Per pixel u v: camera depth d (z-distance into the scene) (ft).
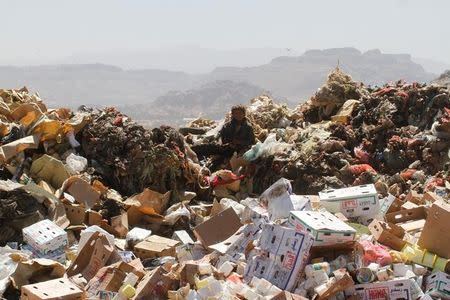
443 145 41.29
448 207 22.50
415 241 23.89
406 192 37.70
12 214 28.99
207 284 20.33
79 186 32.63
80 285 22.99
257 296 19.36
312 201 28.32
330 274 20.90
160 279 21.35
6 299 23.58
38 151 35.78
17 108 37.45
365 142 44.11
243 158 41.22
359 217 27.37
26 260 24.97
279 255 21.42
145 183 36.32
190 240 29.48
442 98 46.55
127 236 29.60
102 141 37.32
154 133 39.32
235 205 31.83
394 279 20.34
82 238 26.71
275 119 50.75
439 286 20.45
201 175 38.73
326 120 51.24
